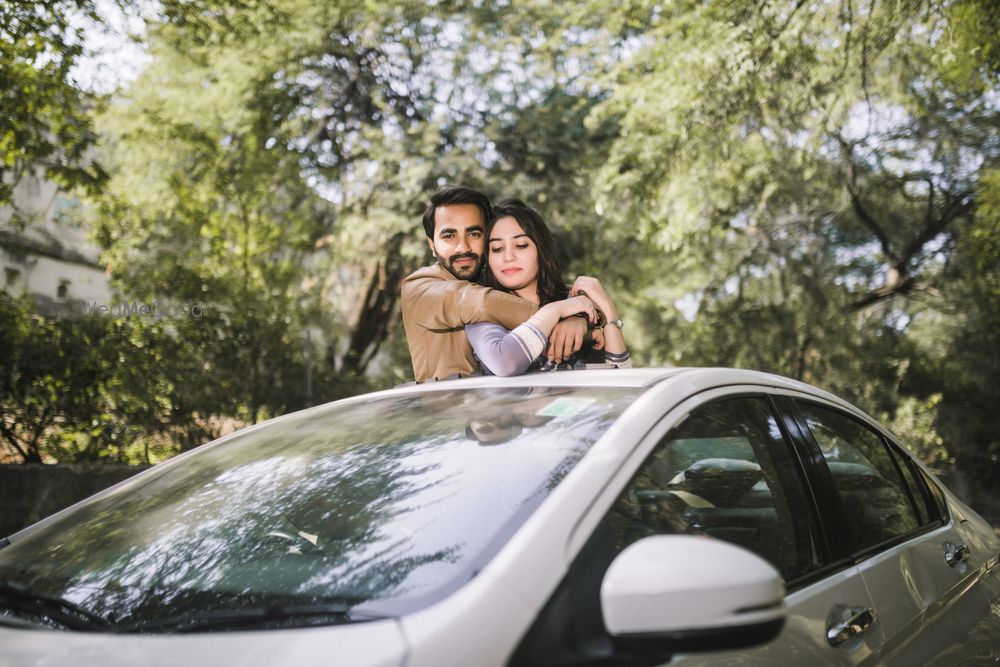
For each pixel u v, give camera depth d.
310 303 11.77
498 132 16.72
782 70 10.70
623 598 1.29
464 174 16.23
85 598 1.66
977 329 16.05
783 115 11.91
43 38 8.98
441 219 3.13
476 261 3.15
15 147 9.21
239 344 9.73
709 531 1.79
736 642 1.28
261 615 1.46
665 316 17.36
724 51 10.19
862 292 17.14
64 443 8.39
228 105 14.63
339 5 15.95
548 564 1.43
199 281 9.86
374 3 16.14
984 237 13.55
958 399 16.41
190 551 1.75
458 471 1.76
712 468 1.89
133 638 1.44
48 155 9.61
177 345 9.12
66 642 1.47
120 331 8.73
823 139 13.11
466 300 2.68
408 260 16.77
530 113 17.02
